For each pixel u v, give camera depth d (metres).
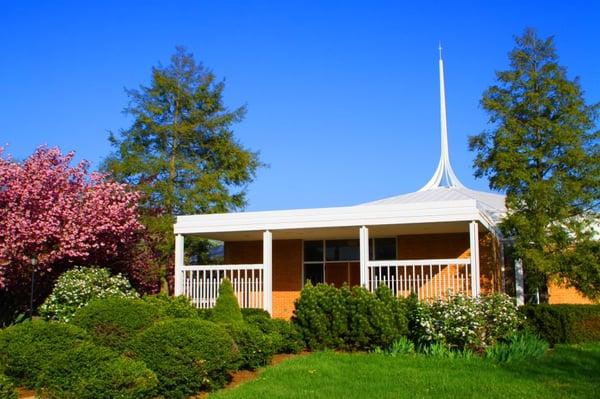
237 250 20.86
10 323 17.22
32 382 9.23
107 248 17.53
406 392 9.08
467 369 10.88
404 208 15.78
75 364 8.38
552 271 15.74
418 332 13.38
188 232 17.80
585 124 16.42
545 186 15.82
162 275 22.39
